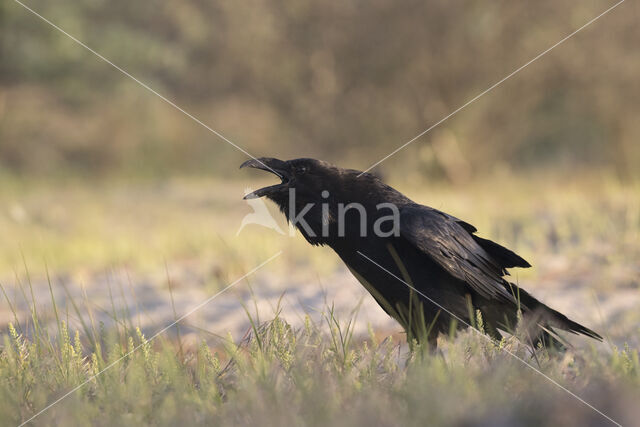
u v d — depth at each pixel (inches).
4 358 296.2
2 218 1047.6
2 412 239.5
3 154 1700.3
